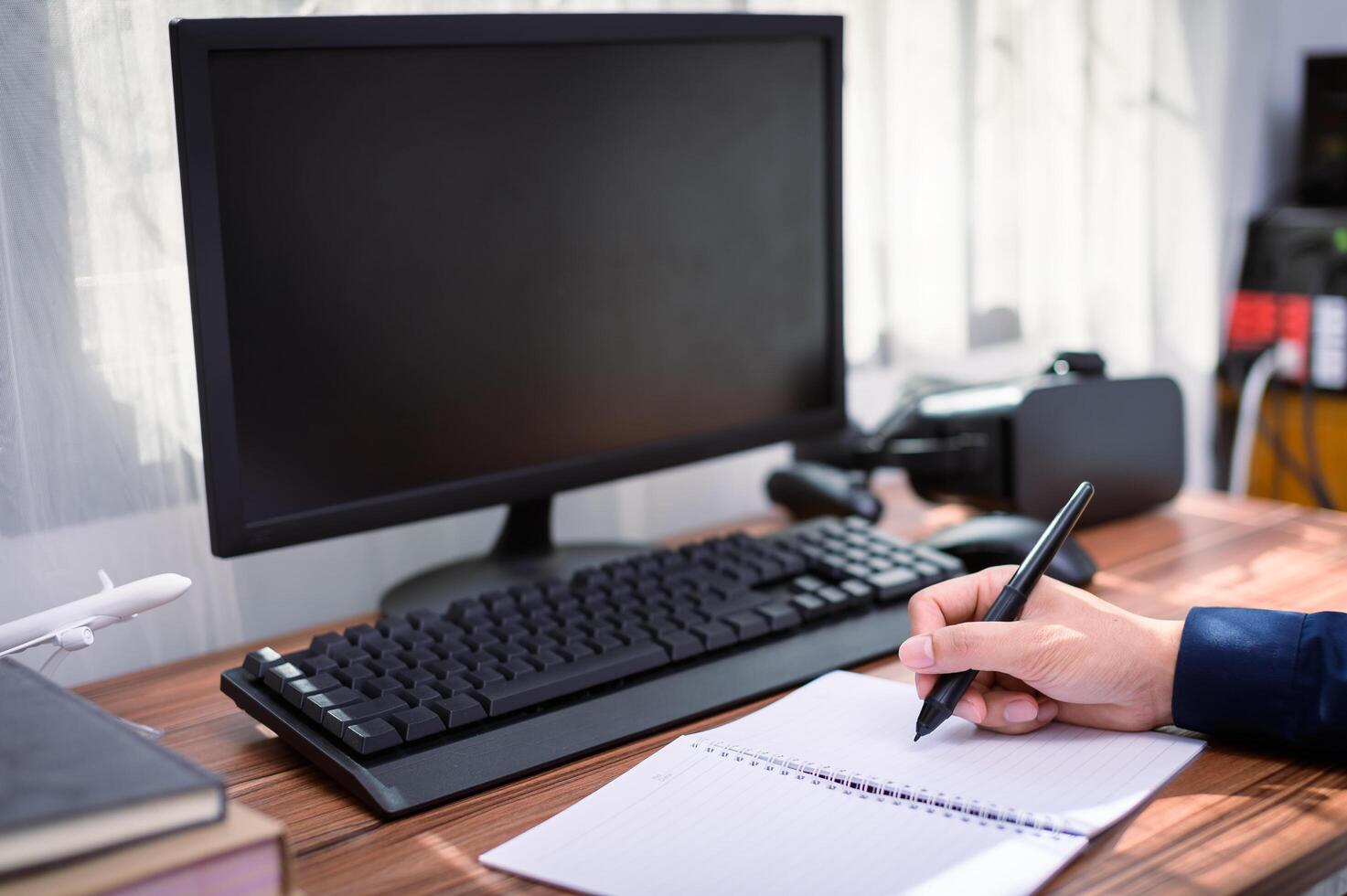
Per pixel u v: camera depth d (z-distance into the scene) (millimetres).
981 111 1499
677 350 1028
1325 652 673
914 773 657
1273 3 1860
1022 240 1578
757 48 1033
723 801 634
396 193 869
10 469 880
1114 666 698
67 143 892
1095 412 1121
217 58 782
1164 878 559
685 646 803
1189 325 1822
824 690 775
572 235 956
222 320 794
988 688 733
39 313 893
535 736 708
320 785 684
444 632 810
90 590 934
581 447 986
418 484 907
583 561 1031
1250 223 1894
